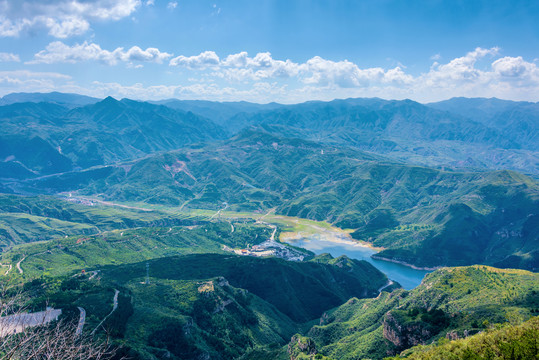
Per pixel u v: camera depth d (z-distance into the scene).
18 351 52.72
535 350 106.56
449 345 132.12
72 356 56.56
